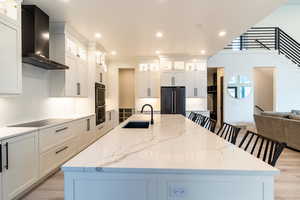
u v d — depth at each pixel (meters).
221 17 3.54
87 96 5.13
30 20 3.09
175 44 5.39
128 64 7.45
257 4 3.05
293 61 7.46
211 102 10.62
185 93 6.71
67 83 4.07
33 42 3.09
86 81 5.07
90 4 3.04
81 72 4.76
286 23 8.40
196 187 1.10
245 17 3.54
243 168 1.10
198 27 4.04
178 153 1.39
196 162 1.20
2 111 2.88
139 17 3.53
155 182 1.12
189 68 6.88
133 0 2.91
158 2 2.97
